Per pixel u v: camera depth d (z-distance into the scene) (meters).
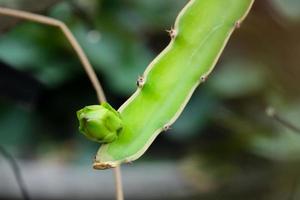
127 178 1.74
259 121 1.66
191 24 0.89
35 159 1.86
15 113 1.91
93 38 1.86
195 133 1.89
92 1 1.68
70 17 1.72
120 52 1.91
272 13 1.43
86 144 1.92
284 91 1.58
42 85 1.40
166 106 0.87
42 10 1.22
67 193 1.71
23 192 1.34
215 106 1.86
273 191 1.60
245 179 1.67
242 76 1.77
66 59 1.89
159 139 1.89
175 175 1.76
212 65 0.89
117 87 1.89
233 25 0.89
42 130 1.93
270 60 1.57
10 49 1.86
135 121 0.86
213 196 1.73
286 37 1.48
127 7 1.94
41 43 1.87
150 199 1.73
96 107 0.84
